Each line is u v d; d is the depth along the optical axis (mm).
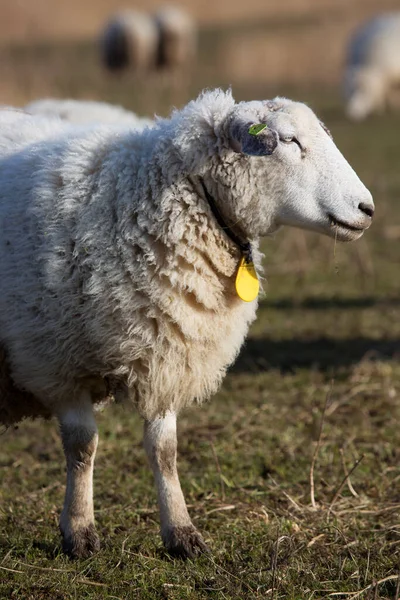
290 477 9672
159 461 7781
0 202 7805
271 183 7352
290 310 17156
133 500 9008
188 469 10031
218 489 9328
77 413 7707
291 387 12867
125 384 7633
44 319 7414
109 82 53125
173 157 7406
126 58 55938
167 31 56625
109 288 7258
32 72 50312
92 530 7723
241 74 58375
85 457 7691
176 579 7188
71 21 85438
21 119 8844
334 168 7379
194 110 7484
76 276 7328
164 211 7301
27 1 90562
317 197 7371
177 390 7594
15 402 8078
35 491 9391
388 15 51438
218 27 80500
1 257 7621
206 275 7410
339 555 7613
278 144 7270
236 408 12070
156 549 7777
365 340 15211
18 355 7578
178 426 11422
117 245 7285
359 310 17094
